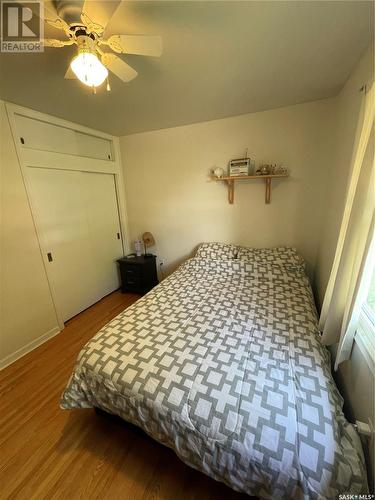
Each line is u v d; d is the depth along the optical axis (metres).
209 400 0.99
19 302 2.06
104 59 1.14
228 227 2.85
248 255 2.55
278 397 0.98
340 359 1.15
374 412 0.86
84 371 1.24
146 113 2.30
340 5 1.01
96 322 2.61
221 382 1.06
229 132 2.56
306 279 2.21
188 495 1.07
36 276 2.21
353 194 1.19
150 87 1.74
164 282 2.27
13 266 2.01
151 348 1.30
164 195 3.11
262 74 1.62
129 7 0.99
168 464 1.20
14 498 1.09
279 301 1.83
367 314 1.09
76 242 2.69
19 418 1.49
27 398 1.64
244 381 1.06
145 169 3.12
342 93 1.85
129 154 3.15
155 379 1.10
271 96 2.02
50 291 2.36
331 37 1.22
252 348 1.29
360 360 1.02
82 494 1.10
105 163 2.98
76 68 1.00
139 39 1.01
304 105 2.21
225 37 1.21
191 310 1.72
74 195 2.62
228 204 2.78
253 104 2.19
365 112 1.07
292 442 0.82
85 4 0.90
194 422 0.94
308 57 1.41
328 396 0.99
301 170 2.37
